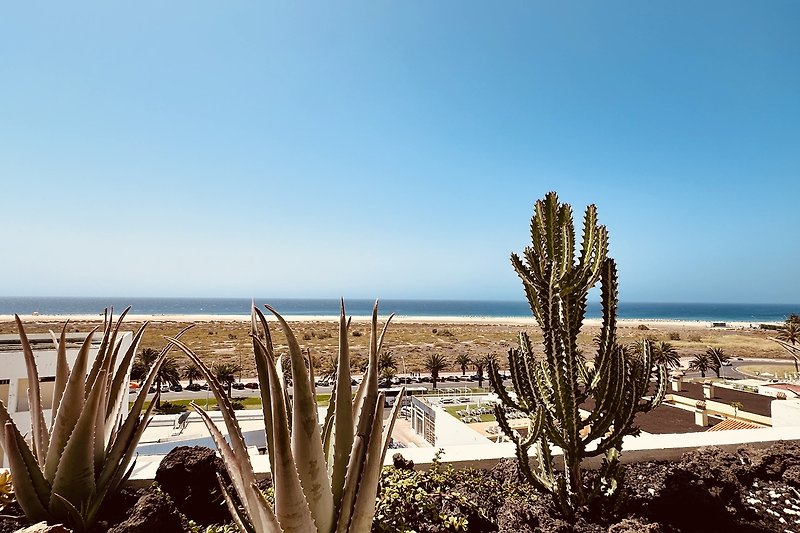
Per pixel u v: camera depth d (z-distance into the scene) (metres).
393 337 79.88
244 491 2.12
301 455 2.00
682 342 73.88
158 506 2.78
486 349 66.75
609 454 3.74
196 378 39.75
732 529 3.30
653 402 3.91
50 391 11.87
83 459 2.82
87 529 2.85
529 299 3.90
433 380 42.12
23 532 2.36
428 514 3.14
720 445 4.77
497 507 3.51
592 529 3.24
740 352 64.25
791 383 20.53
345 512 2.10
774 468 4.17
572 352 3.52
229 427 2.08
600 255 3.43
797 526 3.37
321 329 89.50
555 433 3.58
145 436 19.81
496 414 3.95
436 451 4.37
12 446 2.67
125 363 3.41
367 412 2.30
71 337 14.03
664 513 3.44
